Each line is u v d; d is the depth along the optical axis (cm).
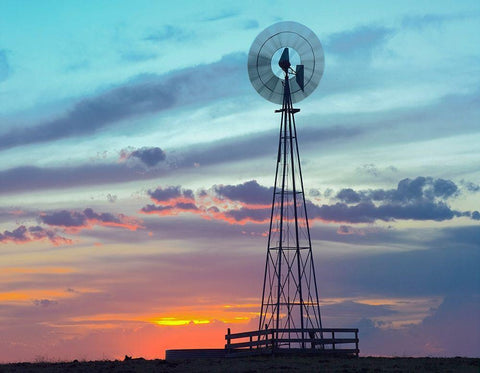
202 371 4638
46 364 5344
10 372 4831
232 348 5775
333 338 5697
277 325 6644
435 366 4744
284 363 5019
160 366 4988
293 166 6888
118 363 5309
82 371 4816
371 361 5144
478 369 4569
